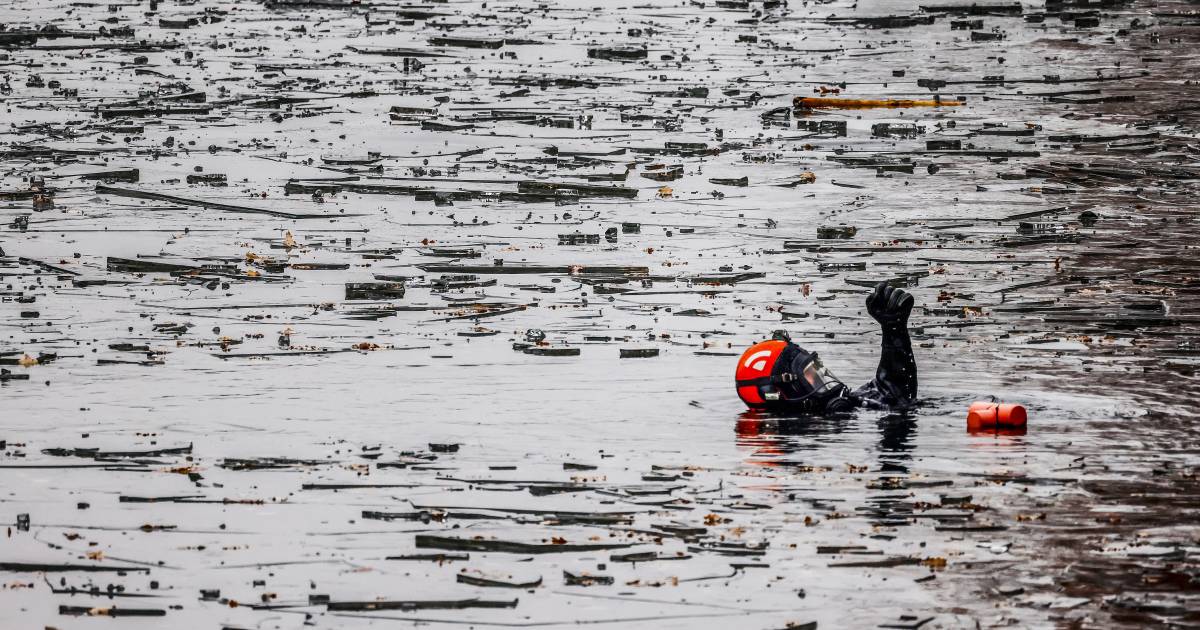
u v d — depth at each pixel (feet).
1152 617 100.94
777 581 108.88
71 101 395.55
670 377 180.14
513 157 333.42
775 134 357.20
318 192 299.79
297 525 123.75
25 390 176.14
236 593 108.58
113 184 306.35
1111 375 177.06
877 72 432.66
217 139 350.64
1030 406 162.40
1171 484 131.75
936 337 199.62
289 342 200.03
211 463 143.54
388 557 115.75
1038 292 226.58
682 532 119.96
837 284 233.96
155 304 224.53
